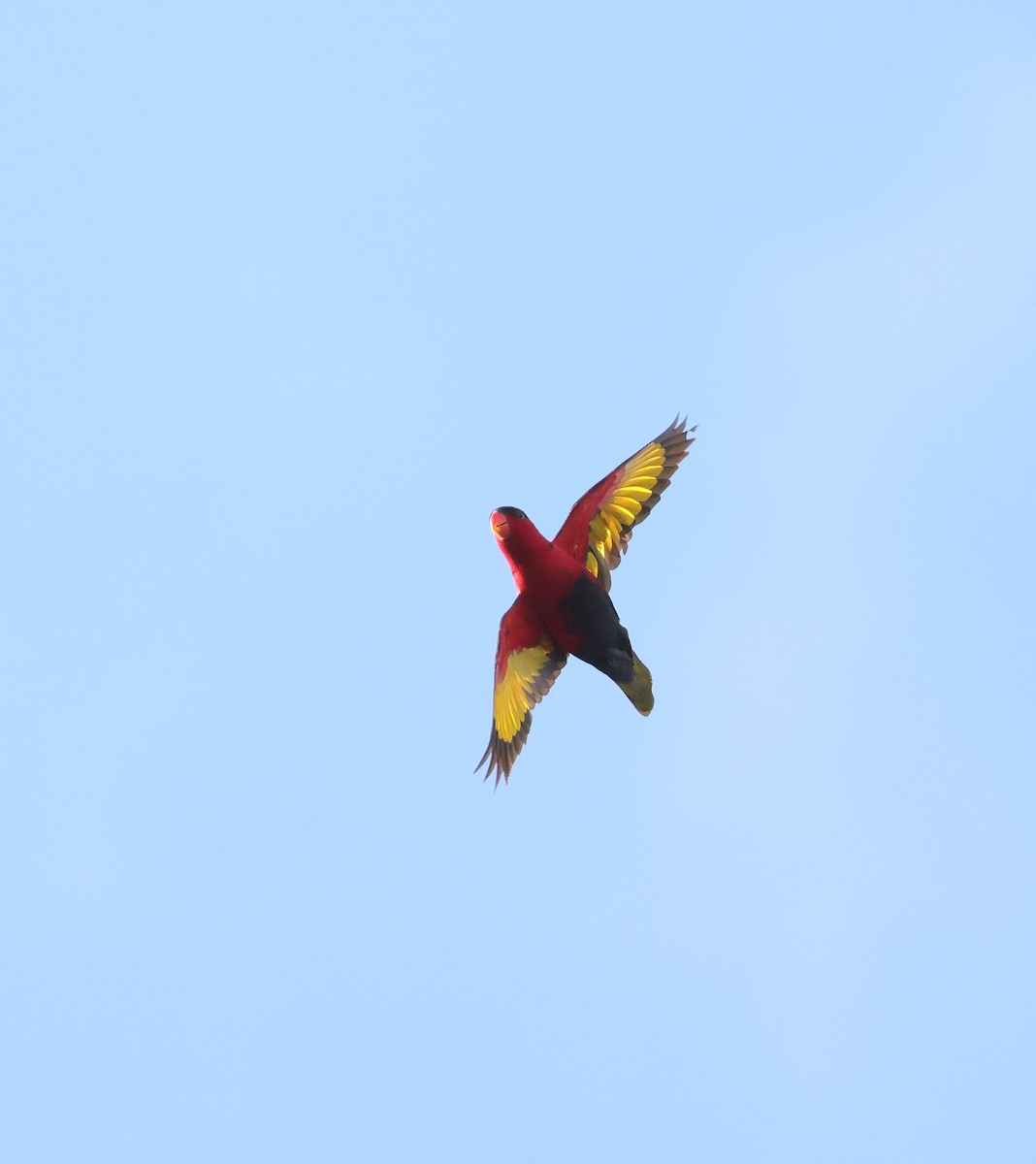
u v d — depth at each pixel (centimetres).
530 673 3697
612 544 3819
